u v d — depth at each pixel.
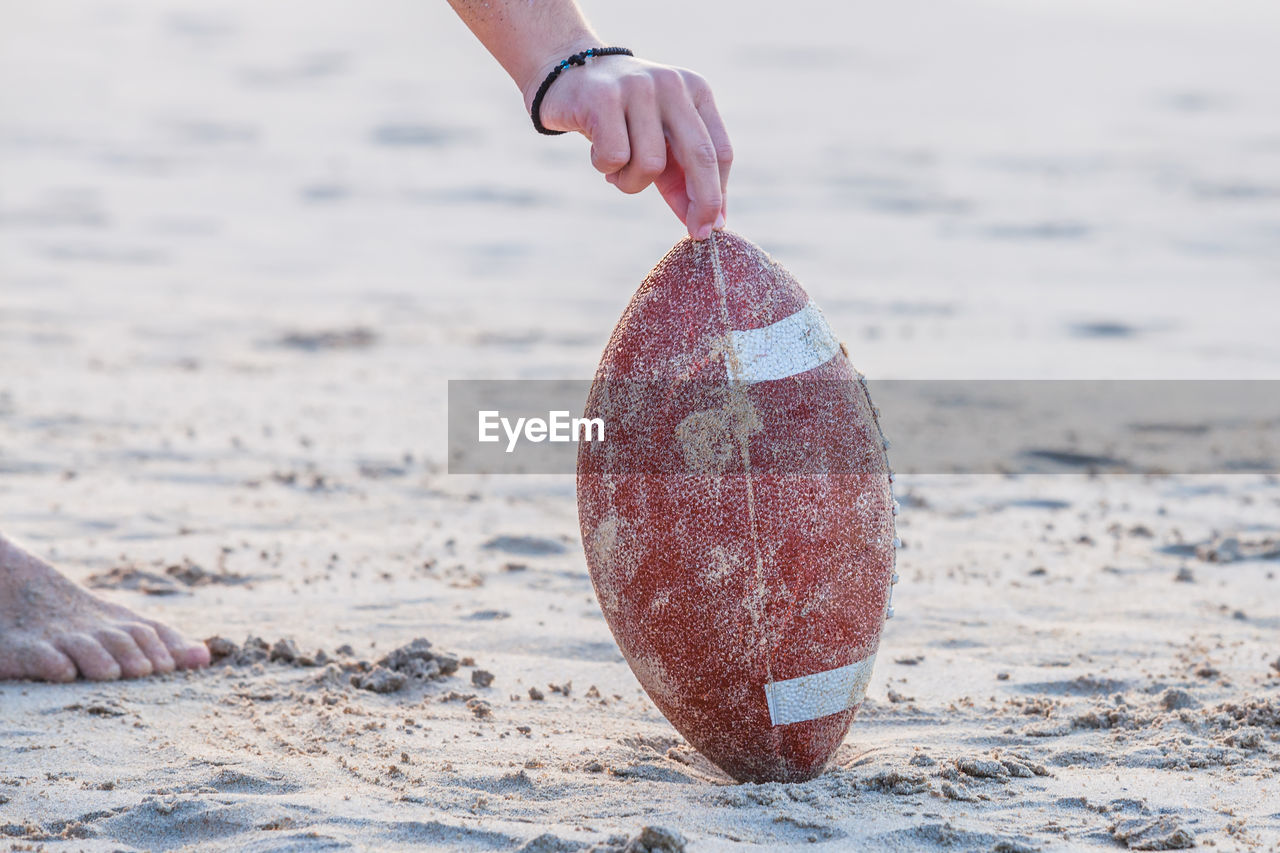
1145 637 4.10
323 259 13.81
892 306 11.66
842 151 20.80
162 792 2.68
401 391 8.34
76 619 3.63
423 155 20.92
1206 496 6.27
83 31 38.56
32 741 3.00
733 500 2.65
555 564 4.93
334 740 3.05
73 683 3.49
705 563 2.65
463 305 11.64
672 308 2.78
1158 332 10.62
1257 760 2.92
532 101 2.57
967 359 9.59
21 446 6.64
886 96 27.03
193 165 19.69
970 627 4.22
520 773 2.77
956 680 3.68
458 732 3.14
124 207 16.48
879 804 2.63
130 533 5.21
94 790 2.67
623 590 2.76
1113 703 3.42
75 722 3.16
